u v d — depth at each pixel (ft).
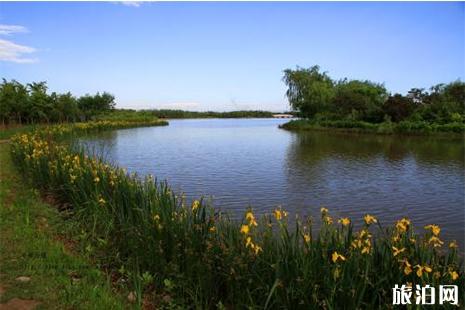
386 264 14.07
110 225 20.99
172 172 54.19
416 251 14.33
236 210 33.81
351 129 147.43
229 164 62.28
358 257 13.50
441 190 42.80
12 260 17.37
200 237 17.20
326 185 45.03
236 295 14.47
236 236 16.17
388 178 49.88
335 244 14.37
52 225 23.32
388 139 115.24
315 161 66.18
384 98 189.78
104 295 14.57
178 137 124.36
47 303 13.99
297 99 207.82
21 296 14.38
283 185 44.88
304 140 113.91
